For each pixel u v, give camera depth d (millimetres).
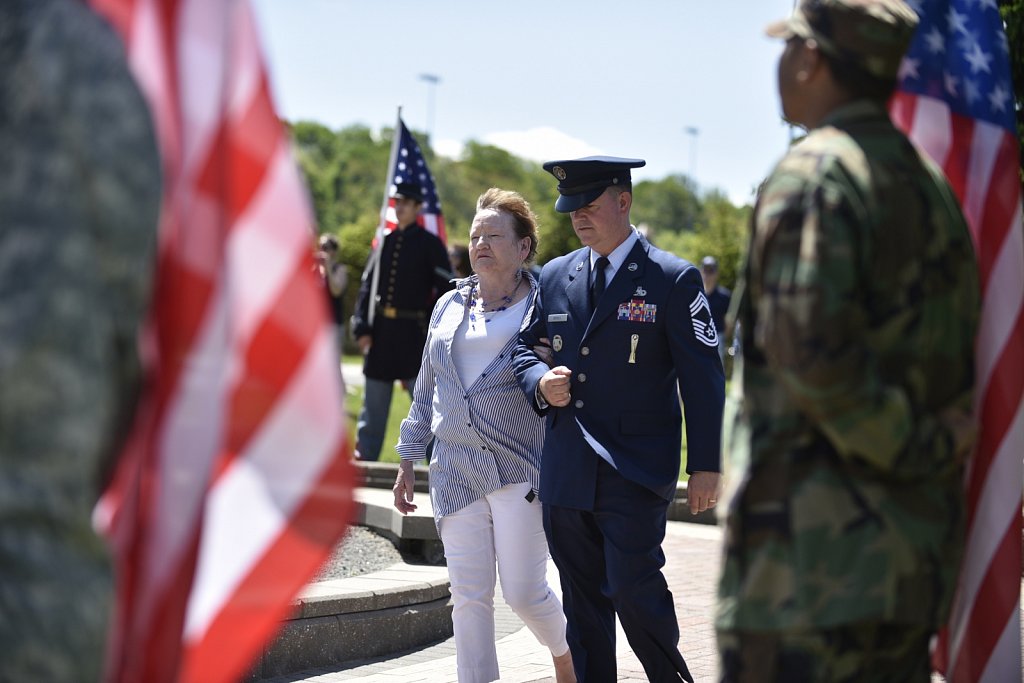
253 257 2127
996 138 3561
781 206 2699
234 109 2117
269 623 2119
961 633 3434
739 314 2854
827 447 2709
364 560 8766
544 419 5477
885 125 2916
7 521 1669
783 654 2688
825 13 2918
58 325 1697
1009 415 3438
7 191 1731
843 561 2664
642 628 5141
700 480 5059
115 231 1763
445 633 7648
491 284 5684
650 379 5176
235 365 2113
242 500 2111
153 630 2010
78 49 1787
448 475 5613
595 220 5227
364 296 12672
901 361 2756
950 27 3584
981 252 3518
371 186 120500
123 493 2035
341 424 2154
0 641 1653
